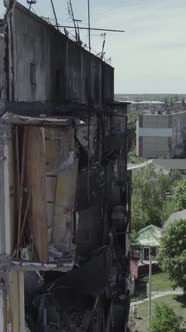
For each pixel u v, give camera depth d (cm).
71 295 1911
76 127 1231
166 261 5647
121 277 2777
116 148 2775
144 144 15700
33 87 1505
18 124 1201
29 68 1462
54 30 1734
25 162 1230
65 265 1231
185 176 11638
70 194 1266
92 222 2125
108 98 2969
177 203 7794
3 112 1250
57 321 1636
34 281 1606
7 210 1201
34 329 1514
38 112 1510
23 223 1243
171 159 13825
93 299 1927
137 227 7756
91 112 2166
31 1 1638
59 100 1831
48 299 1659
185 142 17475
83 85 2252
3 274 1222
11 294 1260
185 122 17450
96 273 2075
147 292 5934
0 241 1208
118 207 2886
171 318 4253
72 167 1263
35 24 1509
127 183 3095
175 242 5638
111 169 2612
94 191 2069
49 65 1692
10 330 1263
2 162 1185
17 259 1231
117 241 2809
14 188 1233
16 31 1320
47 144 1246
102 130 2375
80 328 1795
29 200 1236
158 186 8231
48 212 1264
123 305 2619
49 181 1259
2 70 1268
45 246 1226
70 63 1995
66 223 1265
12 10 1281
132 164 12019
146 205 7931
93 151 2128
